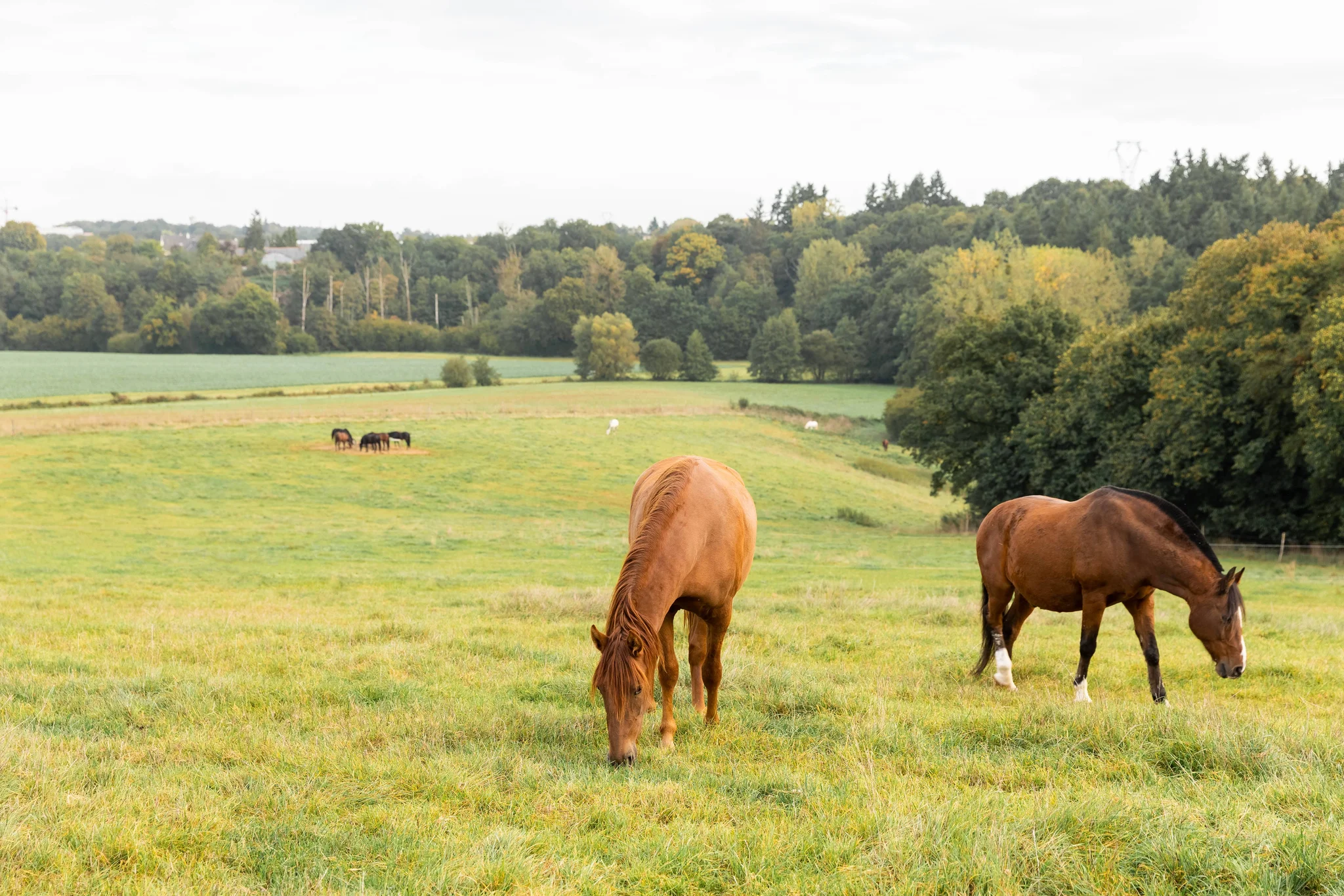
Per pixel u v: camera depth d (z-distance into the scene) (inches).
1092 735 260.4
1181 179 6186.0
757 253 7460.6
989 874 166.4
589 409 2883.9
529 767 233.8
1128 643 479.2
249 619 526.9
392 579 839.1
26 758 226.1
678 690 342.0
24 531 1225.4
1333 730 277.3
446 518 1578.5
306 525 1390.3
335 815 200.7
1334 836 177.3
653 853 179.5
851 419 3316.9
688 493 278.4
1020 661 410.9
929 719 289.0
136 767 233.1
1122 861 174.4
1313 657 437.7
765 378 4630.9
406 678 354.9
